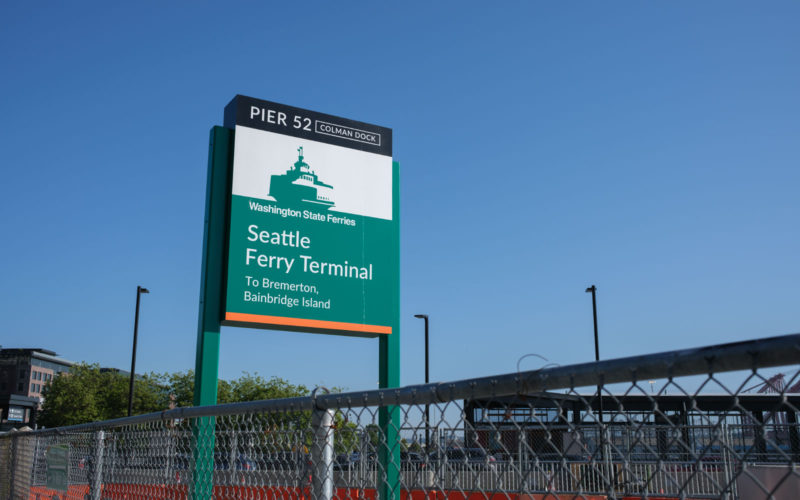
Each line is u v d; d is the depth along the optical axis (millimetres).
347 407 2639
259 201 9898
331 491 2730
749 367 1396
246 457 3281
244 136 9969
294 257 10000
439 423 2178
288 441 3053
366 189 10852
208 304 9375
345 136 10844
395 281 10773
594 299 28953
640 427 1620
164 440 4094
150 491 4152
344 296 10273
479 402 2111
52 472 5621
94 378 54750
